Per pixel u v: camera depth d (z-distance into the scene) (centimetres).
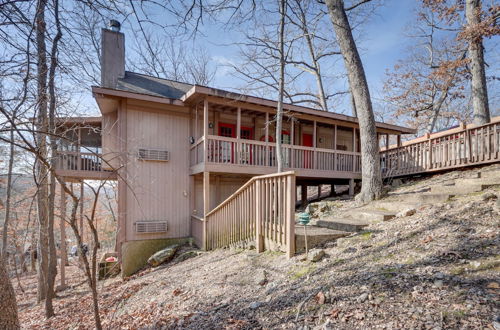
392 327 186
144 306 412
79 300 608
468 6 923
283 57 823
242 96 779
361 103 738
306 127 1198
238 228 547
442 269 249
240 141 811
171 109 866
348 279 274
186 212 869
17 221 791
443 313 188
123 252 769
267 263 402
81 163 794
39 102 350
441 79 1619
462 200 445
